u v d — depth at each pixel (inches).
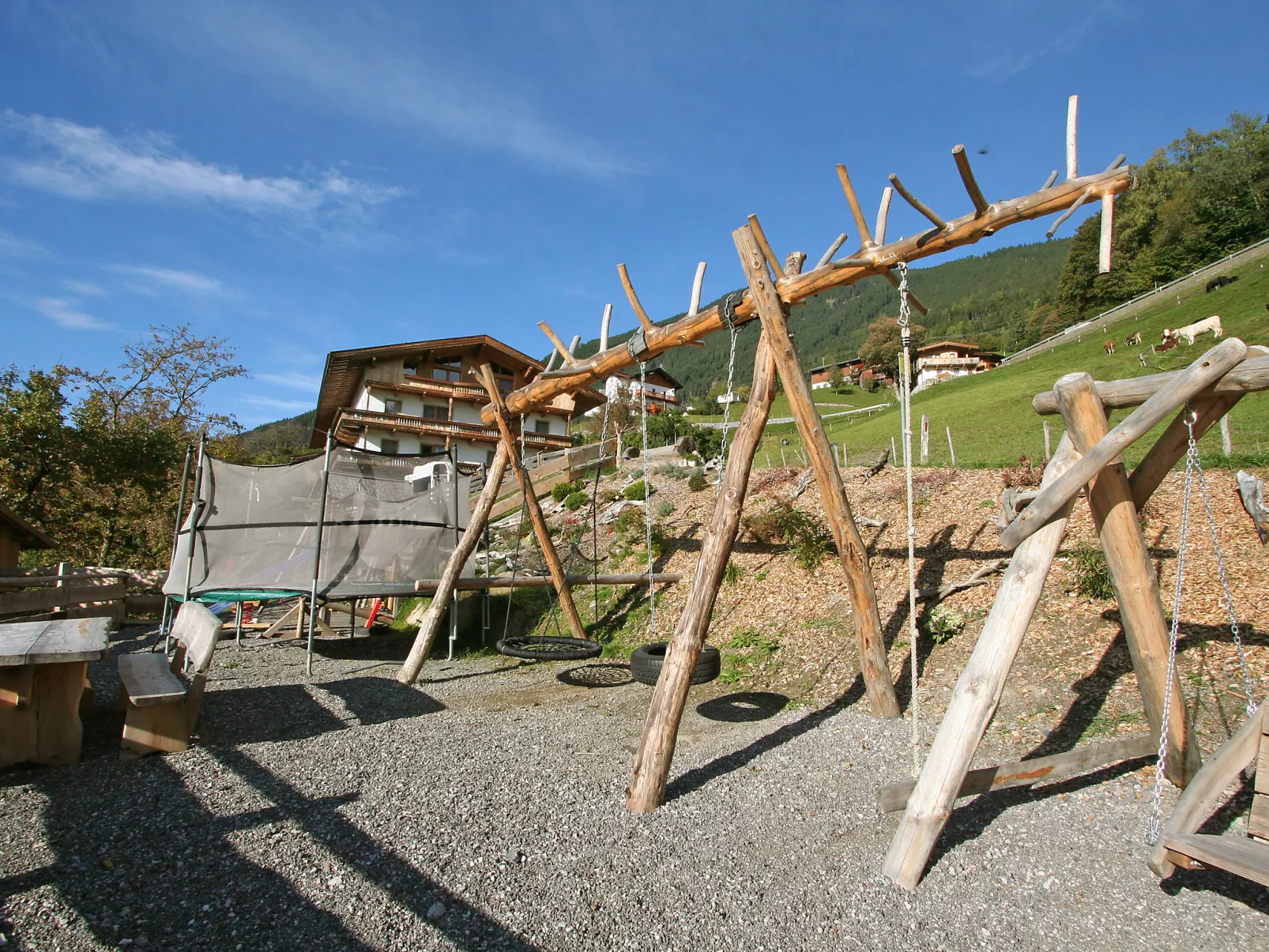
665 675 169.9
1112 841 139.7
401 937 108.6
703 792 172.2
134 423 823.1
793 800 165.6
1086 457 133.3
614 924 113.7
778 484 523.5
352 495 398.9
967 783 131.6
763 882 128.0
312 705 260.7
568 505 638.5
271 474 384.8
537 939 109.1
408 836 143.8
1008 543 139.7
